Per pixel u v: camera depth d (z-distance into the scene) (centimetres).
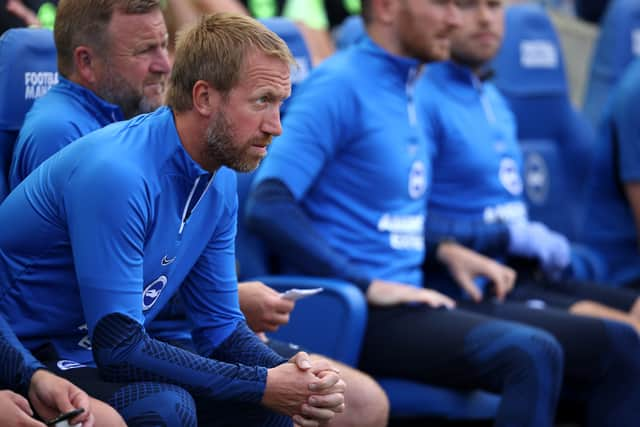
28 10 1184
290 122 1034
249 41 698
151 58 823
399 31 1060
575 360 1062
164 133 706
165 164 703
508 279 1120
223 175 756
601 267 1367
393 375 1023
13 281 712
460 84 1205
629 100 1330
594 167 1388
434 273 1159
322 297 989
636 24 1609
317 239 1012
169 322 836
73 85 825
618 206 1379
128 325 679
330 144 1039
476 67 1215
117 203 675
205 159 714
